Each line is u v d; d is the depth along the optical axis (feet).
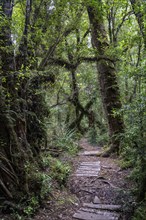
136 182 17.60
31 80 18.12
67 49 25.29
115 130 29.96
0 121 14.70
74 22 21.75
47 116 21.75
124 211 15.15
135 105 14.90
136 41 17.90
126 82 24.06
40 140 20.52
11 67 15.56
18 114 15.97
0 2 15.39
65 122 47.62
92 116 47.73
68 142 34.01
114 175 22.35
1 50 15.23
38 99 20.02
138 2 15.80
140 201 14.84
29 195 14.80
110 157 29.63
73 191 19.33
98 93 46.57
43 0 19.92
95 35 30.09
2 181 14.03
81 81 45.55
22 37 16.92
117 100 30.40
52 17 20.63
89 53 28.07
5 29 15.15
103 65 31.22
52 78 21.03
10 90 15.62
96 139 42.78
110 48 25.50
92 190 19.22
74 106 47.62
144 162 15.02
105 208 15.88
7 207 13.50
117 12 31.17
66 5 20.67
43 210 14.90
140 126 14.61
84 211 15.62
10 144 14.84
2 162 14.23
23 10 19.56
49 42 21.12
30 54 18.35
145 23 15.02
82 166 26.07
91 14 28.60
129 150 16.48
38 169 17.81
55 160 23.67
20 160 15.15
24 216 13.46
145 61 14.42
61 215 14.83
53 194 17.17
